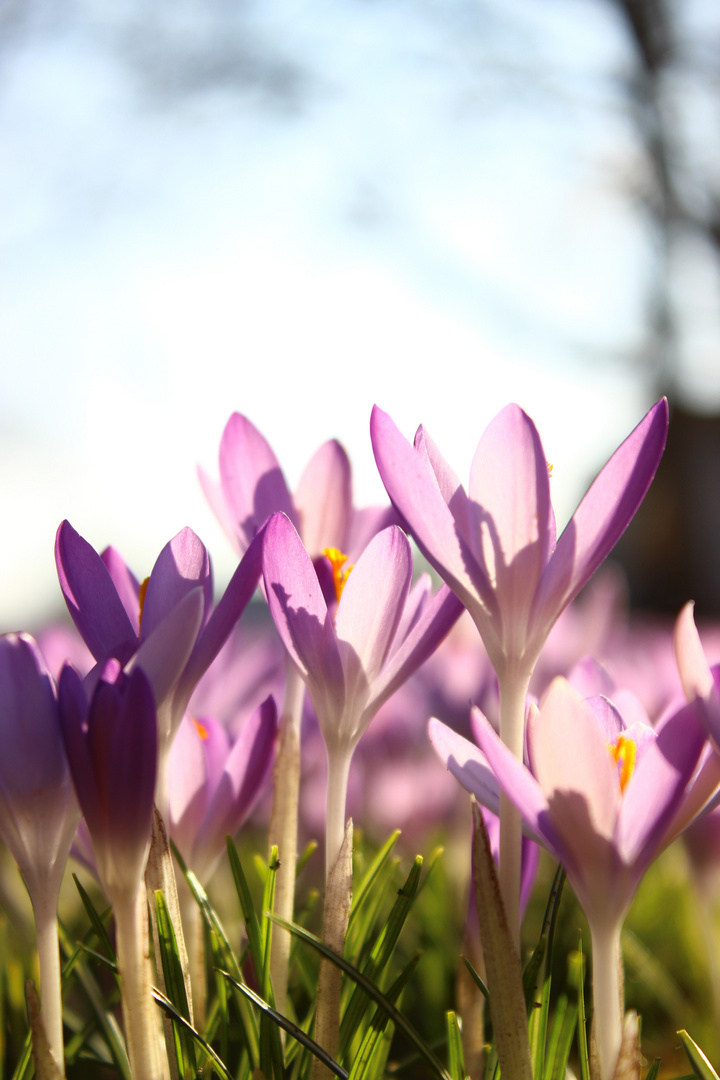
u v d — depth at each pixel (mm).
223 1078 293
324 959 296
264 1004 298
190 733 331
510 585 286
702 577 3396
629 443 282
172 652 280
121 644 290
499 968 273
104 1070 374
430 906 430
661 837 272
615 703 330
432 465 294
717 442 3361
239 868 316
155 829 295
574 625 594
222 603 292
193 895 321
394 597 298
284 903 319
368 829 593
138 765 271
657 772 269
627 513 281
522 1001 273
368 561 296
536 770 272
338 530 348
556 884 306
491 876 274
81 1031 341
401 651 302
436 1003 406
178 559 300
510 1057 272
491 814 316
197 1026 320
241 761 327
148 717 270
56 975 283
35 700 278
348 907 297
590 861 272
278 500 344
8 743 277
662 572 3492
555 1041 306
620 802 271
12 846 280
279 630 295
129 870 276
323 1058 292
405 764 601
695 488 3395
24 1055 306
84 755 272
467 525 292
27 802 278
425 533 282
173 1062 294
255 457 344
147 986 279
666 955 487
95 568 301
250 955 316
